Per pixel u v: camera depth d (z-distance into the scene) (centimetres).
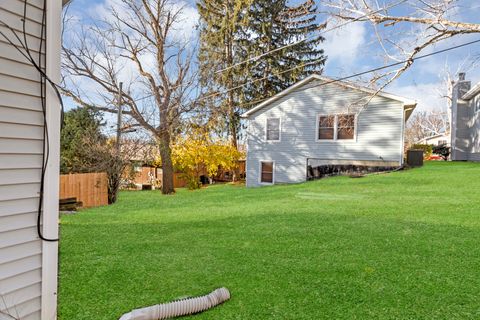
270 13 1861
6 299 164
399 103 1179
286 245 412
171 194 1211
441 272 312
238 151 1958
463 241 406
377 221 526
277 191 1001
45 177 180
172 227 539
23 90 171
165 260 364
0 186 162
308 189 966
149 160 1416
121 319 228
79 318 238
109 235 487
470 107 1714
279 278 309
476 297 263
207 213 666
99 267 342
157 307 235
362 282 295
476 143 1611
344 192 862
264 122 1509
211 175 1859
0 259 162
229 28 1816
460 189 795
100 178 930
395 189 848
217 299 261
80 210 773
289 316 240
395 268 325
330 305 255
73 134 1180
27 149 173
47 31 180
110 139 1215
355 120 1264
